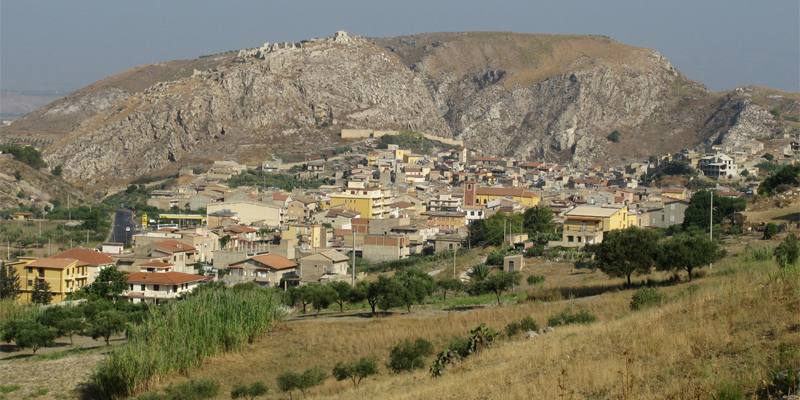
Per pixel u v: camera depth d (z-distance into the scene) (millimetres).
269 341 107438
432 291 134250
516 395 48719
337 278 170500
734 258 125750
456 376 63500
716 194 199500
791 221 162375
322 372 89062
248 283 161500
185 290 159625
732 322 53312
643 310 78500
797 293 55719
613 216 181500
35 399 92062
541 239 187750
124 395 91875
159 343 97875
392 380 77500
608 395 45188
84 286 165250
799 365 41250
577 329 73500
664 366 47844
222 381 94625
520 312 104625
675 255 115438
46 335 114688
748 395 39594
